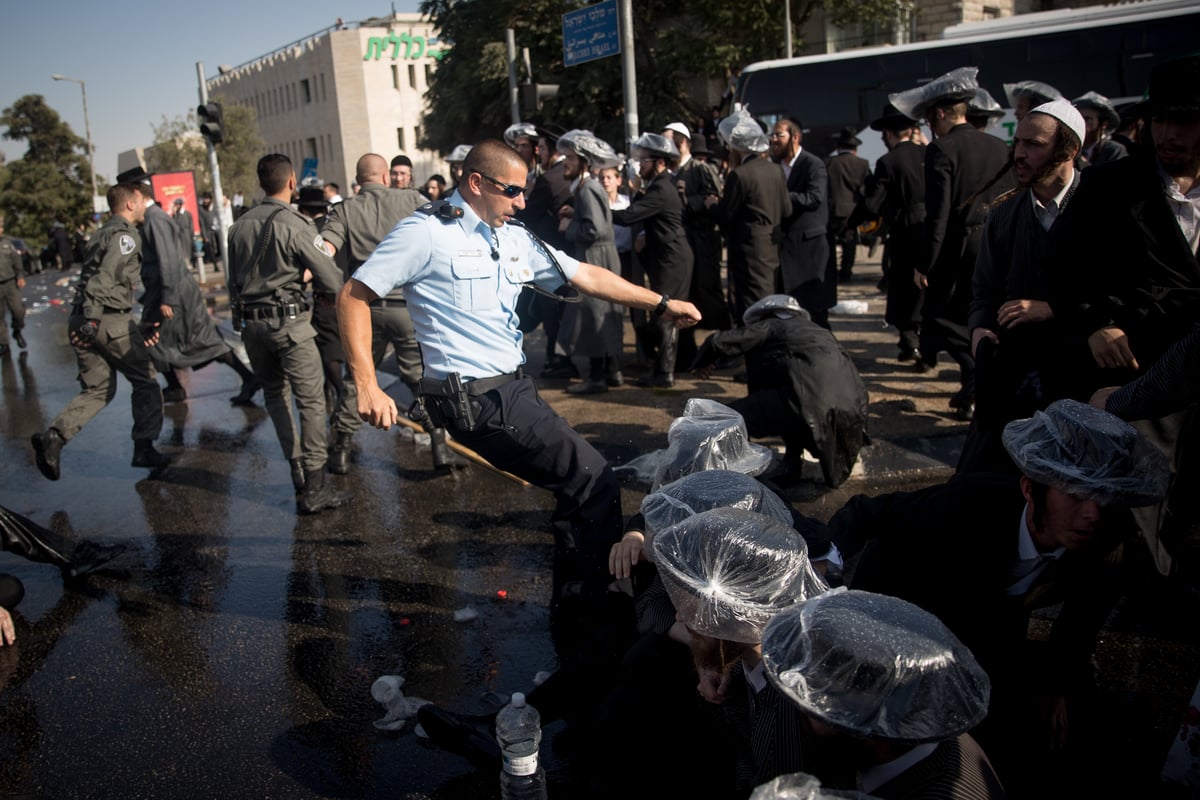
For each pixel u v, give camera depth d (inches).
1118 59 582.2
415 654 139.8
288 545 185.5
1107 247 113.3
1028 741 105.7
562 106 1002.7
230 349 311.3
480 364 133.0
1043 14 603.5
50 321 641.6
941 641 62.7
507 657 137.6
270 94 2539.4
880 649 60.9
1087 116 243.6
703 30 997.8
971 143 223.0
